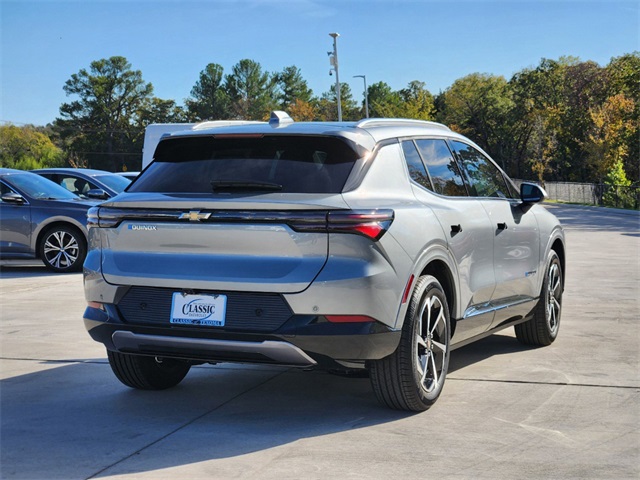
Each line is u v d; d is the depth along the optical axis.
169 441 4.40
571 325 8.01
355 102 169.00
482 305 5.79
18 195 13.42
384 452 4.20
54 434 4.54
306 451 4.21
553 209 47.50
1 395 5.42
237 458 4.11
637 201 48.50
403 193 4.95
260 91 149.12
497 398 5.27
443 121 114.81
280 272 4.36
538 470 3.92
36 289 11.18
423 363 4.90
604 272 12.57
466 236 5.43
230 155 4.80
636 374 5.93
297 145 4.73
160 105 149.62
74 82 147.50
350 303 4.32
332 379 5.87
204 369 6.20
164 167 4.93
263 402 5.23
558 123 89.31
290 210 4.35
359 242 4.35
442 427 4.64
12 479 3.83
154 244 4.63
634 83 61.09
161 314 4.59
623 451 4.21
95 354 6.73
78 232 13.48
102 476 3.87
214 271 4.46
